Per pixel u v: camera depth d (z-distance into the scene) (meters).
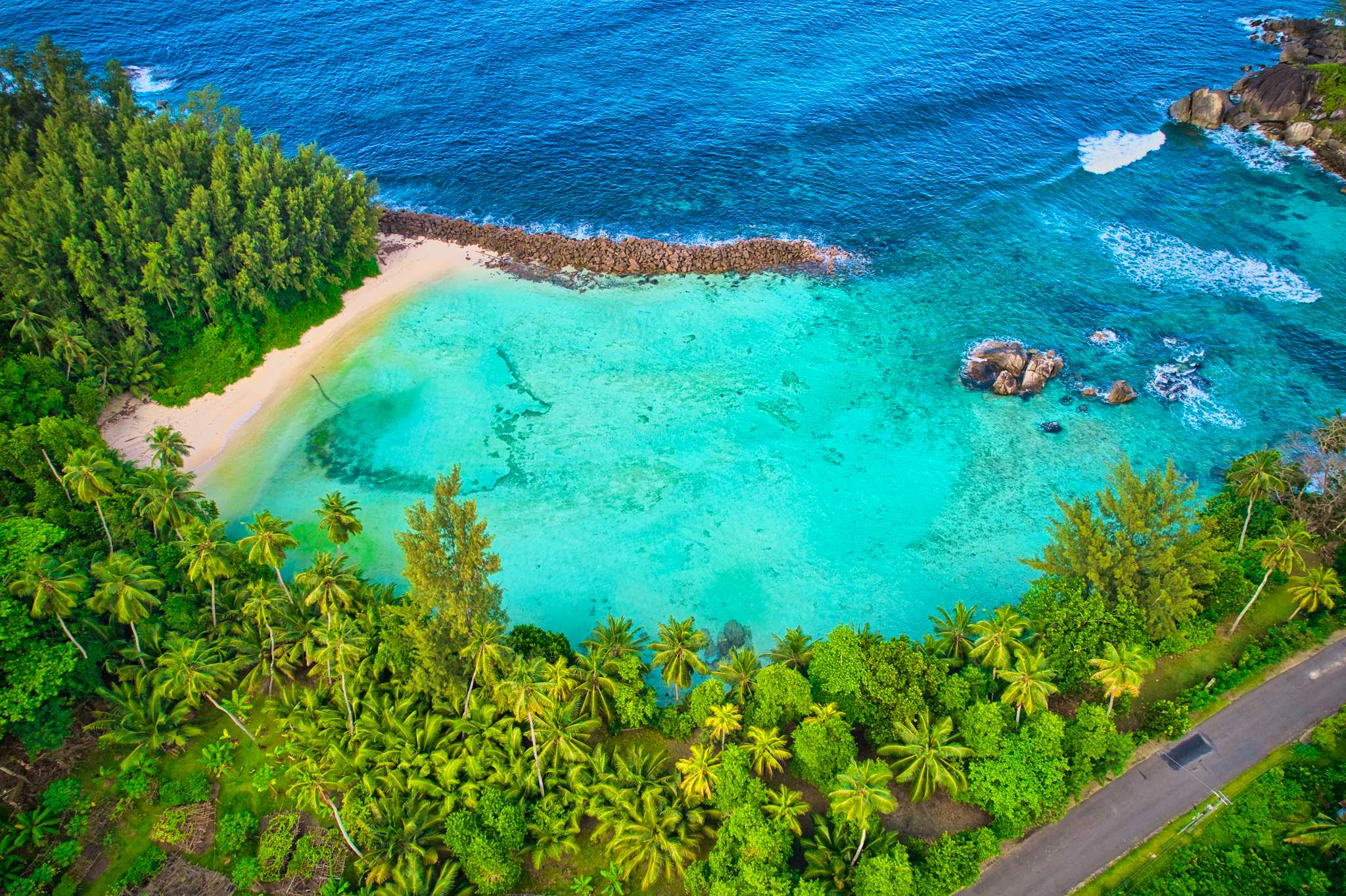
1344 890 59.12
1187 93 157.62
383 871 60.25
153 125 110.25
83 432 84.31
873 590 83.94
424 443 99.06
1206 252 126.31
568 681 65.56
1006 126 152.00
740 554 87.25
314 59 170.25
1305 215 131.88
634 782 64.81
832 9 184.12
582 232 131.00
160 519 76.62
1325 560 82.25
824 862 60.66
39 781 66.25
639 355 110.75
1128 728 71.12
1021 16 180.88
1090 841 63.94
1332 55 154.38
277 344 110.31
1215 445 97.88
